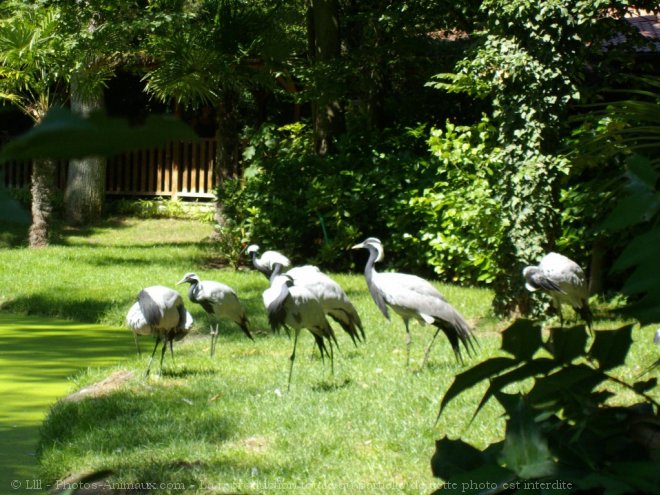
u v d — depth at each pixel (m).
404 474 5.36
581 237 12.05
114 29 15.50
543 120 10.47
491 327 10.70
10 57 16.09
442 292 13.20
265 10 15.38
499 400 1.75
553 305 10.75
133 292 13.39
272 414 6.79
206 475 5.43
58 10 16.19
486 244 12.84
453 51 16.88
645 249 1.46
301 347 9.87
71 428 6.66
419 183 15.04
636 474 1.55
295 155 16.59
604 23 10.62
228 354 9.62
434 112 17.52
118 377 8.49
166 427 6.51
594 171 12.12
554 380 1.71
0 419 7.36
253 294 13.27
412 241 14.82
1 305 13.07
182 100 17.08
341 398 7.22
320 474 5.45
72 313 12.44
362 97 17.75
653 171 1.60
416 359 8.91
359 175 15.54
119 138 0.65
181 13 15.28
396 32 15.95
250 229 16.12
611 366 1.71
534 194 10.50
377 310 11.92
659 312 1.43
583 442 1.69
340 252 15.46
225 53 14.86
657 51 13.81
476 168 13.86
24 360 9.76
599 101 12.63
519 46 10.59
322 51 16.56
